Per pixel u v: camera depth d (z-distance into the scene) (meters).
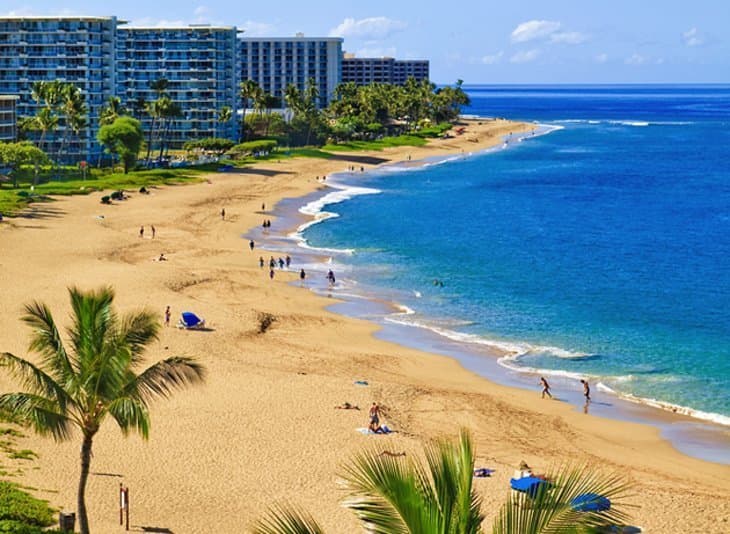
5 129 194.12
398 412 63.91
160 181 185.38
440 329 88.31
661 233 147.75
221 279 105.12
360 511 18.58
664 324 90.75
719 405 68.50
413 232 143.88
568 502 19.02
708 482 53.94
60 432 35.72
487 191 199.25
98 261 110.94
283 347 80.00
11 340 75.12
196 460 52.91
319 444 56.28
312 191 188.75
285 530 18.91
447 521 18.48
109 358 35.59
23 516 41.50
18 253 113.31
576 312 95.25
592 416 65.88
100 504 45.91
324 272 112.69
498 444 58.84
